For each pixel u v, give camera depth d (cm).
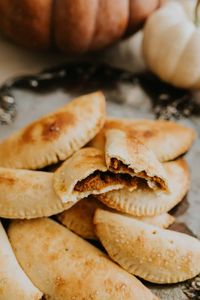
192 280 47
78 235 49
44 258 46
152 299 45
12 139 54
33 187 48
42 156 52
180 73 64
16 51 70
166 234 48
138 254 46
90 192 48
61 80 64
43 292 45
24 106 61
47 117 55
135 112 62
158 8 68
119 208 49
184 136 56
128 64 70
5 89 62
